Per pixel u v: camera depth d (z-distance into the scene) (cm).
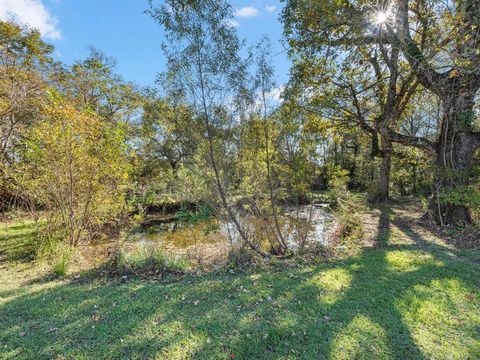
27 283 416
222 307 311
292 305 310
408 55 712
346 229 684
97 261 518
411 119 1742
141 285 393
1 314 304
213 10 459
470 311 287
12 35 1054
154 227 920
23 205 625
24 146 612
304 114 649
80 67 1393
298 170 588
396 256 474
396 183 1612
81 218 613
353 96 960
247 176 553
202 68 477
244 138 527
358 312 288
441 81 725
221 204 539
